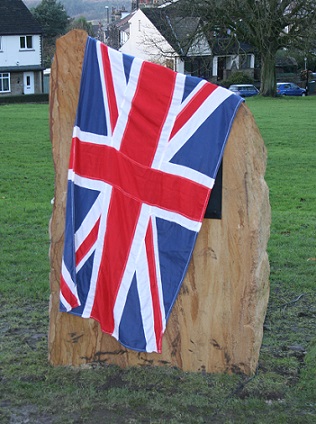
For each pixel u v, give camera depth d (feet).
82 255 15.94
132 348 15.81
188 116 15.14
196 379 15.58
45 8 229.04
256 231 15.11
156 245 15.52
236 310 15.56
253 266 15.25
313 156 55.67
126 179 15.53
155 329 15.71
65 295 15.80
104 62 15.47
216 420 14.08
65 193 15.97
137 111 15.40
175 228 15.35
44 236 29.63
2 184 42.29
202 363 15.96
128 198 15.55
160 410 14.37
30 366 16.37
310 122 79.97
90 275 15.97
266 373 15.97
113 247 15.70
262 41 119.14
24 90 173.37
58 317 16.26
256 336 15.66
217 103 14.98
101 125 15.64
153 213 15.44
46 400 14.82
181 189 15.20
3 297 21.85
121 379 15.66
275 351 17.57
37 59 172.96
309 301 21.81
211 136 15.01
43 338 18.38
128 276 15.69
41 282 23.20
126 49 195.72
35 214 33.81
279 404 14.76
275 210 36.11
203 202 15.06
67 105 15.84
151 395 15.02
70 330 16.30
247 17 119.24
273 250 27.55
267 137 66.85
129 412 14.35
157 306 15.65
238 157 14.98
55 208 16.02
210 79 177.27
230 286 15.48
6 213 33.83
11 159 52.21
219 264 15.44
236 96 14.88
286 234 30.40
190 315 15.78
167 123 15.23
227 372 15.89
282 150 58.85
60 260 16.07
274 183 43.91
